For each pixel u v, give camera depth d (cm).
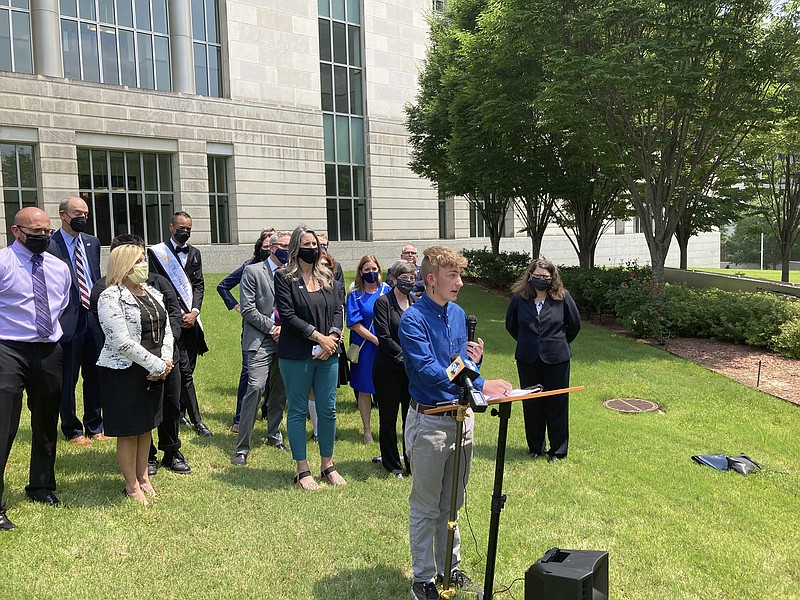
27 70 1855
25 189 1870
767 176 2048
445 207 3044
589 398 783
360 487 472
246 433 524
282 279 462
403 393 514
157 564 349
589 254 1820
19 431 567
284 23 2372
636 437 634
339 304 489
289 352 460
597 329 1288
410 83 2780
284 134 2384
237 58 2261
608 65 1090
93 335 560
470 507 446
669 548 399
